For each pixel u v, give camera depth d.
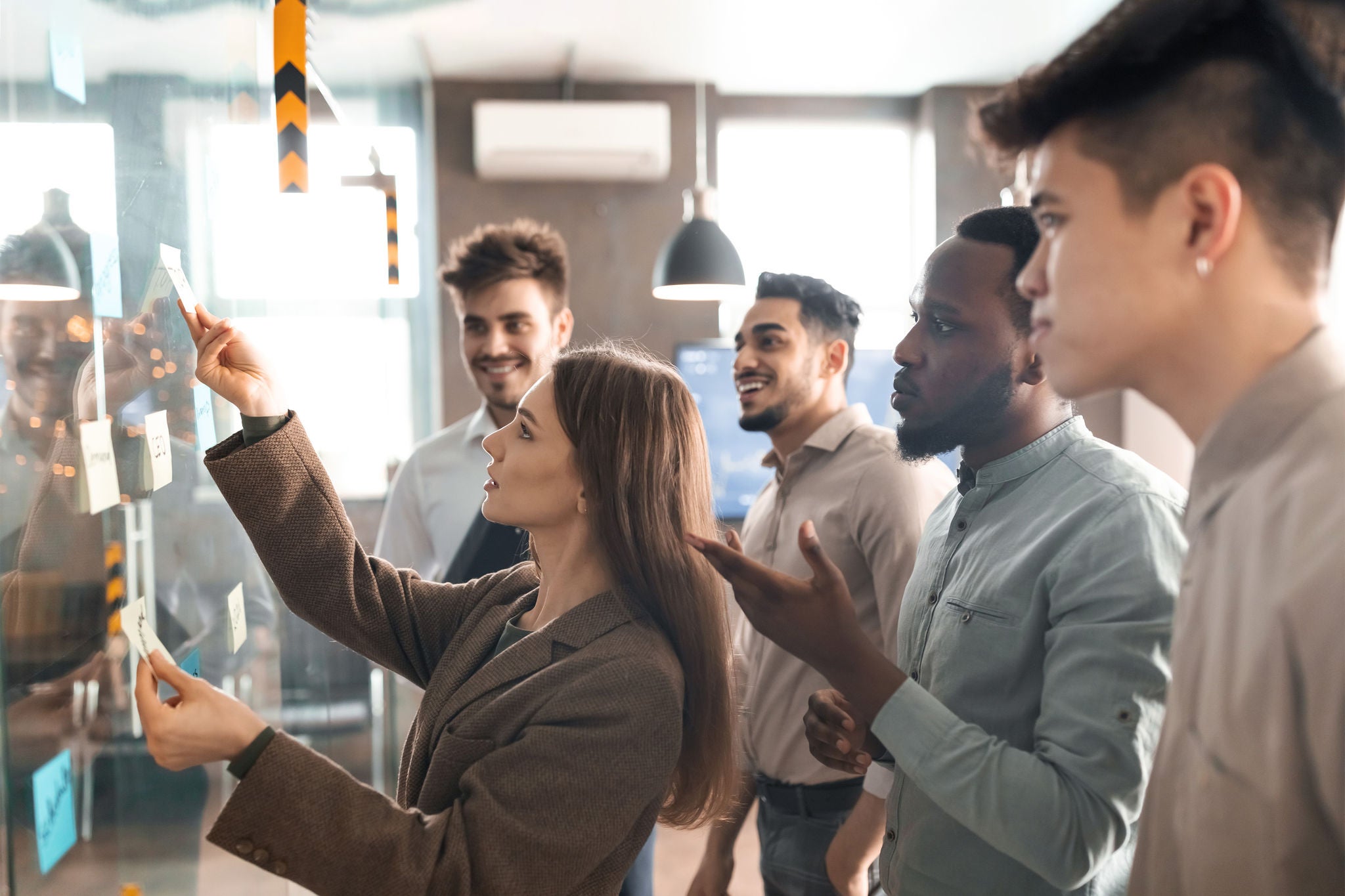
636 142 4.61
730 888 3.09
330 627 1.20
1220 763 0.65
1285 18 0.64
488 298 2.37
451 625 1.26
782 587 0.97
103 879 0.95
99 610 0.94
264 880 1.60
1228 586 0.66
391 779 2.87
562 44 4.34
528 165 4.64
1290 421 0.64
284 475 1.14
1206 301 0.66
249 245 1.54
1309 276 0.65
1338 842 0.58
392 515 2.51
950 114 4.95
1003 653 1.06
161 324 1.12
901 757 0.98
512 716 1.02
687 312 4.89
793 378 1.99
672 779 1.13
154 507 1.11
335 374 2.45
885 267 5.21
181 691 0.88
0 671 0.73
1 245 0.74
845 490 1.84
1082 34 0.70
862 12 4.01
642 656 1.03
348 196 2.59
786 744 1.76
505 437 1.16
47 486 0.82
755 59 4.57
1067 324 0.70
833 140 5.18
